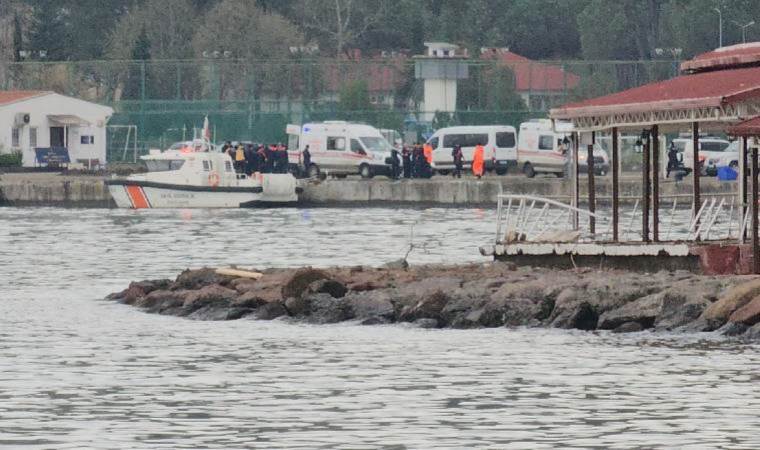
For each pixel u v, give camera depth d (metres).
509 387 118.88
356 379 123.19
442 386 119.69
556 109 182.62
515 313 150.75
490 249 184.88
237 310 161.25
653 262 169.50
